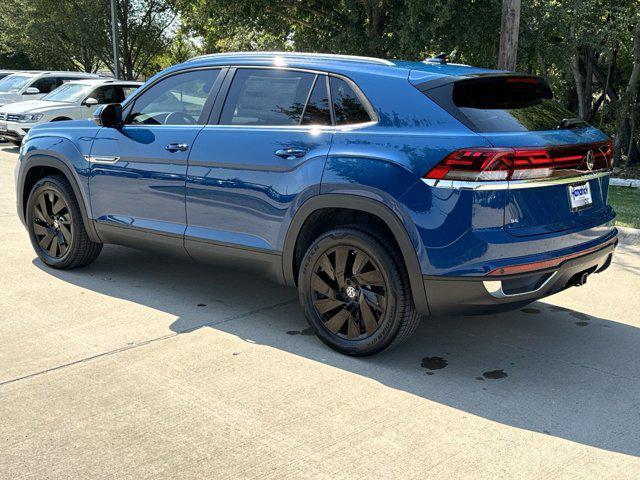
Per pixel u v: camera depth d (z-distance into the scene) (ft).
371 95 12.43
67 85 49.03
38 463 9.18
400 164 11.59
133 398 11.04
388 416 10.58
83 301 15.79
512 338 13.99
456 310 11.68
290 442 9.77
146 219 15.79
